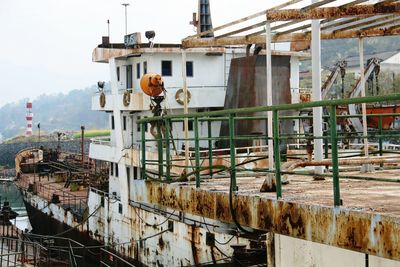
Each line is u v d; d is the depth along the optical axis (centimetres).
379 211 600
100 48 2886
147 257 2450
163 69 2705
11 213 3584
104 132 15262
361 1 822
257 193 791
